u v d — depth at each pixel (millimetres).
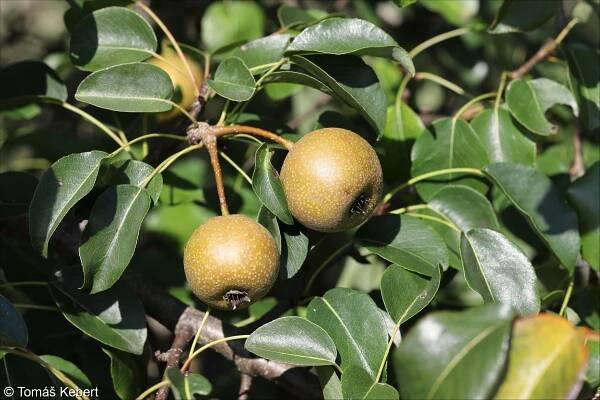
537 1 524
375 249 462
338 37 456
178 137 462
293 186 435
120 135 523
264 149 444
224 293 429
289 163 438
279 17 544
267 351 428
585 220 484
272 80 468
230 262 423
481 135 514
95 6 510
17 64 504
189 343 489
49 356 449
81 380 448
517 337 388
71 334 505
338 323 443
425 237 465
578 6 665
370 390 417
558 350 386
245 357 487
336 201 432
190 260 428
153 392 460
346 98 457
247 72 458
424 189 500
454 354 382
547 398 385
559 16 549
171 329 490
